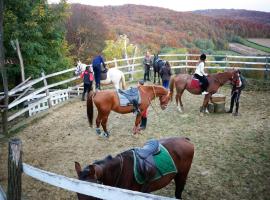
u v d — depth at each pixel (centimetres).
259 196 593
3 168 748
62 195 619
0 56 1055
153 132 963
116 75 1349
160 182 453
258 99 1361
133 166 417
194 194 604
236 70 1078
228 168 707
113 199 278
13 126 1064
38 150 848
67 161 774
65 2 2111
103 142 890
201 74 1088
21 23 1861
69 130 1001
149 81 1758
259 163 729
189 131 965
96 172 371
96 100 870
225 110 1173
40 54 2070
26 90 1171
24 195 620
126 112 889
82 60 4256
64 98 1503
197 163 736
